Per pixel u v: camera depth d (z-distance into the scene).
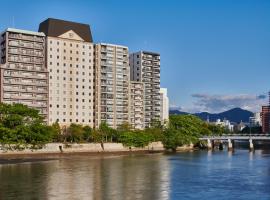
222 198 68.88
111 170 109.75
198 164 130.50
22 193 71.00
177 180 90.06
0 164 126.69
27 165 123.50
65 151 183.38
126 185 81.50
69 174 99.31
